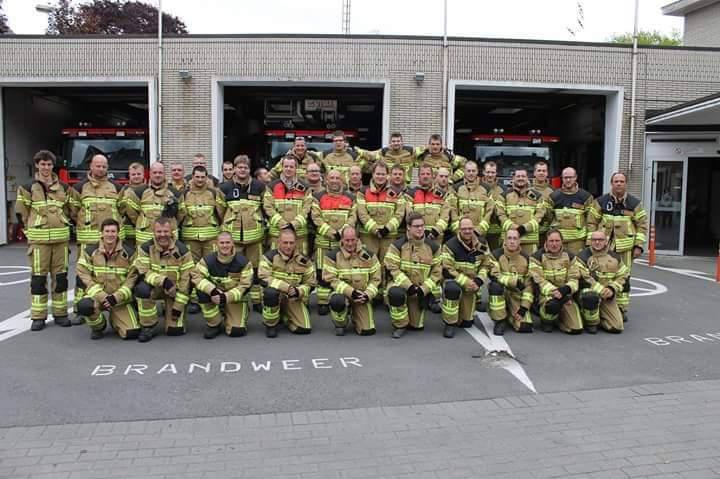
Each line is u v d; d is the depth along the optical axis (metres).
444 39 14.18
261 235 7.82
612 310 7.05
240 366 5.70
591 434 4.23
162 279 6.46
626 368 5.75
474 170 8.33
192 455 3.87
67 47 14.41
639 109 14.84
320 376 5.43
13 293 9.14
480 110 19.66
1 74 14.52
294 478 3.58
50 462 3.75
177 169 8.39
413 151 9.26
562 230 8.00
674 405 4.80
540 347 6.45
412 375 5.48
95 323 6.51
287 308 6.90
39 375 5.40
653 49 14.78
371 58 14.24
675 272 12.16
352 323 7.25
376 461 3.80
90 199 7.30
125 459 3.80
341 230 7.16
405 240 6.95
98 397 4.87
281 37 14.19
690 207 19.41
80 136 15.27
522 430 4.30
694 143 14.63
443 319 6.88
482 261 7.02
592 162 16.45
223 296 6.47
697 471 3.71
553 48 14.48
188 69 14.29
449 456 3.88
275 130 14.80
